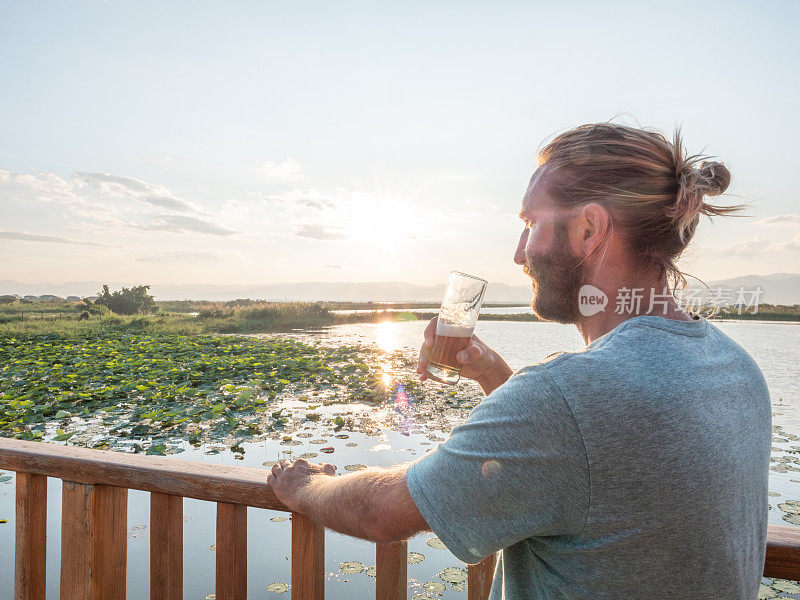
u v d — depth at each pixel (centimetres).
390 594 127
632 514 66
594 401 66
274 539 312
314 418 570
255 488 127
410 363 1052
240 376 855
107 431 528
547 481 67
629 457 65
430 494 73
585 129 84
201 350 1236
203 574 271
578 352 73
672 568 67
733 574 71
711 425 69
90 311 3083
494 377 130
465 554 72
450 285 133
